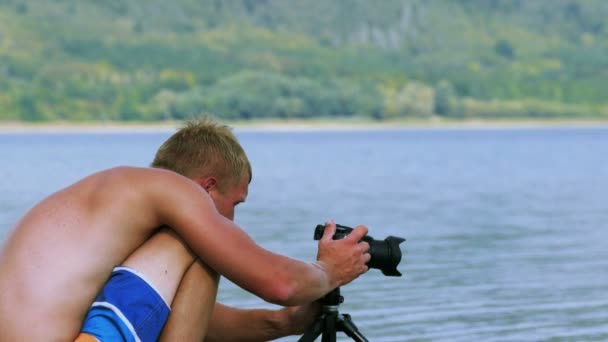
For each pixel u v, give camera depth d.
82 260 5.16
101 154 78.12
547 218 25.08
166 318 5.30
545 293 13.90
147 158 69.19
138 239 5.32
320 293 5.56
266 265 5.33
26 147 101.00
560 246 19.16
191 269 5.38
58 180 42.62
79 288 5.15
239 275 5.31
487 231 22.03
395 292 13.99
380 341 11.09
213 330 6.38
